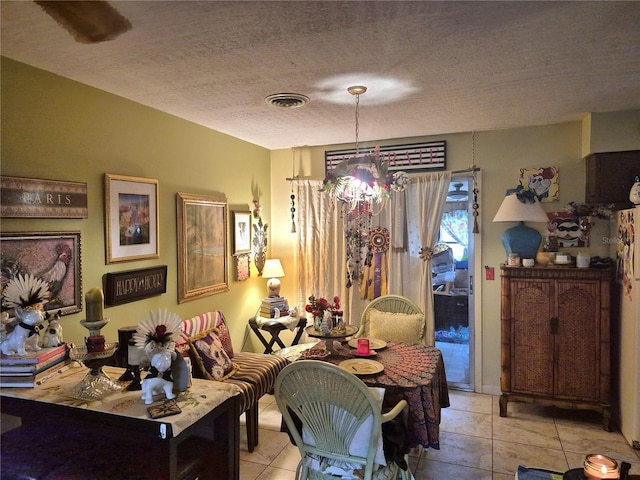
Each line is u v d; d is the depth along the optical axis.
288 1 1.57
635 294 2.86
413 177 4.04
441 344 4.12
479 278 3.90
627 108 3.13
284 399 2.01
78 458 1.78
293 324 3.97
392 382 2.26
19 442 1.90
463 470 2.64
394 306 3.54
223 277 3.83
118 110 2.72
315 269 4.46
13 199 2.06
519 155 3.75
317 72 2.34
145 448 1.83
